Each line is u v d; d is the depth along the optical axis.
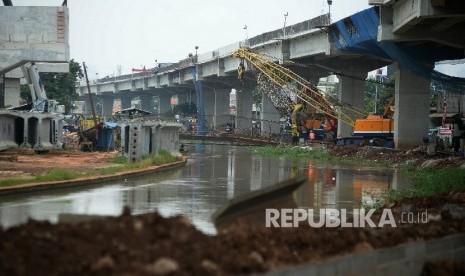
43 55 58.03
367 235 16.27
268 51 105.00
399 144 71.81
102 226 11.80
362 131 82.00
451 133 67.69
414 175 47.94
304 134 98.25
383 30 62.38
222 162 64.38
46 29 58.03
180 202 30.12
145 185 38.53
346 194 35.16
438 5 49.97
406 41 63.84
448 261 15.12
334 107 92.62
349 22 72.94
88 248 10.62
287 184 15.62
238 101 133.88
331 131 95.62
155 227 12.02
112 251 10.55
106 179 39.59
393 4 60.59
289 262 12.69
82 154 63.16
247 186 39.00
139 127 52.97
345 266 12.19
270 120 121.62
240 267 11.06
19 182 33.31
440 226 18.34
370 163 64.31
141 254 10.52
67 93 133.50
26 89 115.50
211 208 27.92
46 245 10.55
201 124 139.50
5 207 26.95
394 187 39.72
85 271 9.84
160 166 50.62
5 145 57.88
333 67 91.56
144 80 186.25
